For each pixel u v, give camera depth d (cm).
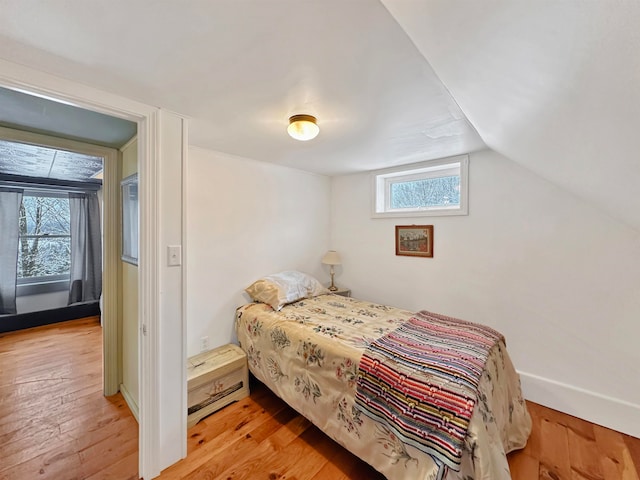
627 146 83
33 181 384
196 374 195
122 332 227
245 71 117
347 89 132
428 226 268
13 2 78
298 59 109
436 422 118
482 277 238
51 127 180
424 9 69
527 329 218
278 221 293
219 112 158
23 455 163
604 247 188
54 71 116
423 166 270
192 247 226
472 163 240
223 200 246
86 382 244
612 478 148
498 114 123
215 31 92
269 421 196
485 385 132
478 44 75
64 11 82
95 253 441
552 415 200
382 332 190
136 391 198
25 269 394
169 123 156
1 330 359
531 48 65
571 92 74
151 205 149
